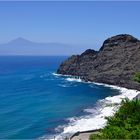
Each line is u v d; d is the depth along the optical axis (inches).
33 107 4389.8
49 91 5841.5
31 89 6097.4
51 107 4382.4
